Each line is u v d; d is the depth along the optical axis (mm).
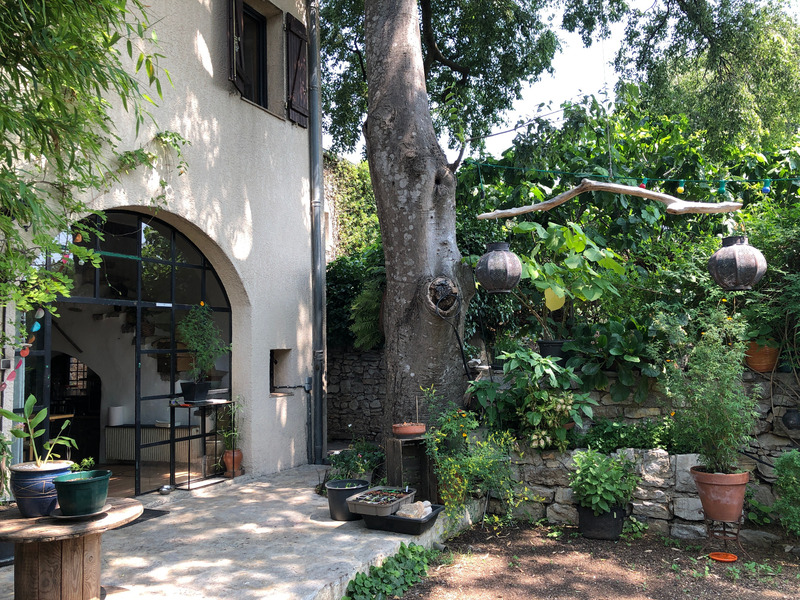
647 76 9727
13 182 2723
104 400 7680
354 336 9867
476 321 9297
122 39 5141
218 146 6273
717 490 4523
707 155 8445
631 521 5133
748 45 8781
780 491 4625
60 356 8227
